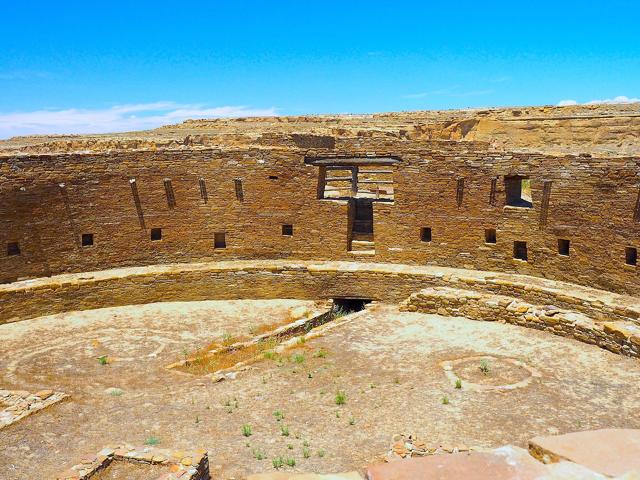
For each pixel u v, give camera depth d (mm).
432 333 20625
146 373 18562
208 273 27328
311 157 28266
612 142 53281
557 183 23688
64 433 13781
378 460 11953
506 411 14156
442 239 27047
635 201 21344
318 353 18922
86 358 20078
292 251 29109
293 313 25031
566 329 19281
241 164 28688
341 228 28438
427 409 14453
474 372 16828
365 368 17578
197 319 24531
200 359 19672
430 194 26969
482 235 26172
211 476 11656
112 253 27938
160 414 14789
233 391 16188
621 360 17172
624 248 21859
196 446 12961
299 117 59156
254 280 27438
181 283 27125
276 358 18781
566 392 15156
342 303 27391
